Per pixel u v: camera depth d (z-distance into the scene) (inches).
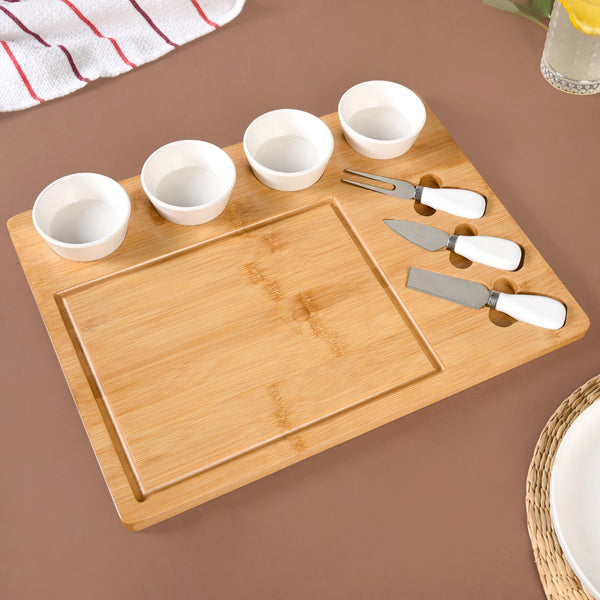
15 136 37.3
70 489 28.0
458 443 29.0
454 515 27.5
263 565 26.6
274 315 30.4
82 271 31.3
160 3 40.3
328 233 32.6
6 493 27.8
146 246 31.9
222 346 29.6
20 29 39.0
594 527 25.6
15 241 32.0
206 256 31.9
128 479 27.0
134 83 39.3
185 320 30.2
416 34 41.5
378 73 39.8
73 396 28.4
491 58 40.5
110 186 31.4
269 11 42.4
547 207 34.9
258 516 27.4
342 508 27.6
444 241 31.8
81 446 28.9
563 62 38.2
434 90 39.0
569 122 37.9
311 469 28.3
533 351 29.6
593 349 31.2
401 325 30.2
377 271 31.7
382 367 29.2
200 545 26.9
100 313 30.4
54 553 26.7
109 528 27.2
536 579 26.5
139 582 26.3
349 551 26.8
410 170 34.2
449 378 29.0
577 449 26.6
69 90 38.4
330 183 33.7
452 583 26.3
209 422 28.0
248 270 31.5
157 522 27.2
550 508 26.4
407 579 26.4
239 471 27.1
